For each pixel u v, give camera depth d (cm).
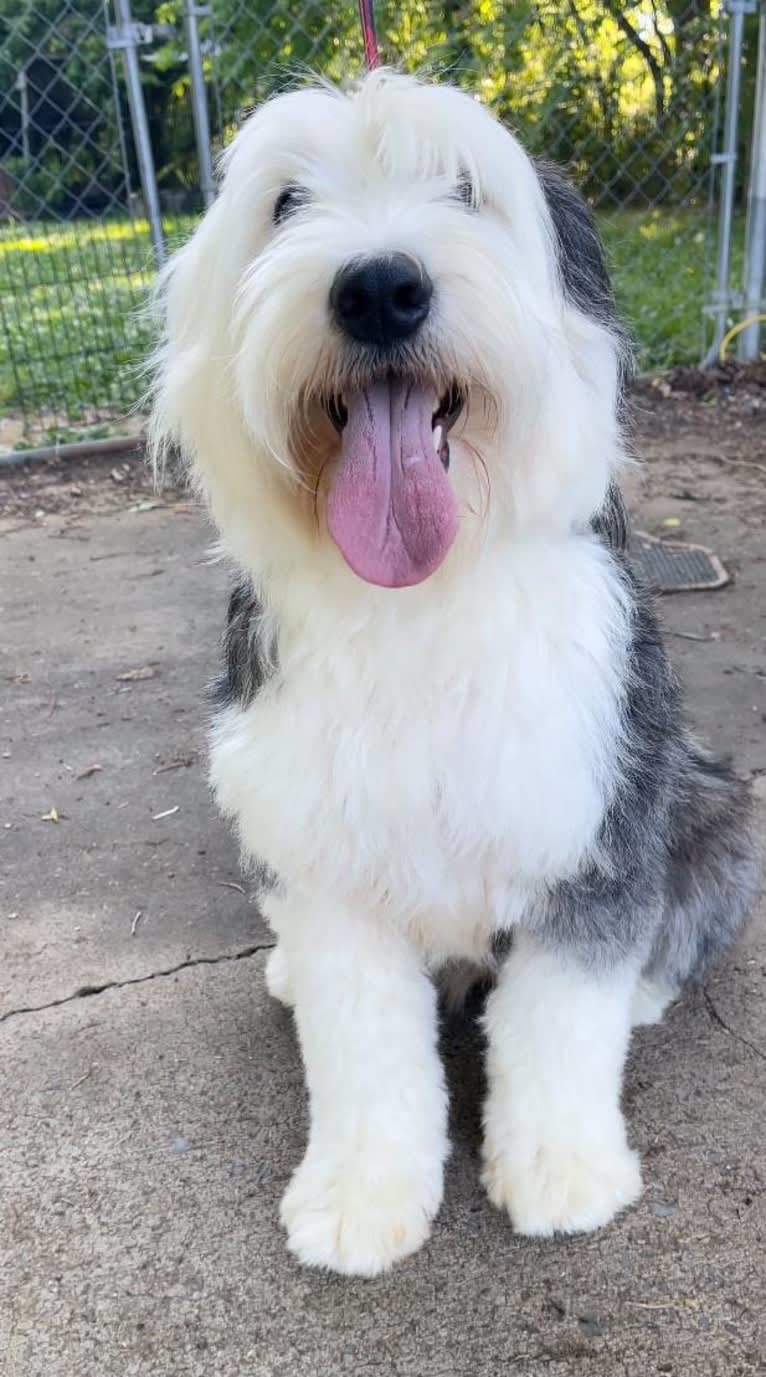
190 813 117
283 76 90
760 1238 71
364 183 63
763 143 236
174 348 70
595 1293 69
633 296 250
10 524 194
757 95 234
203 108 207
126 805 119
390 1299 69
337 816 68
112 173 228
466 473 63
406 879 70
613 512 74
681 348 251
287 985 89
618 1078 77
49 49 222
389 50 197
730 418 227
